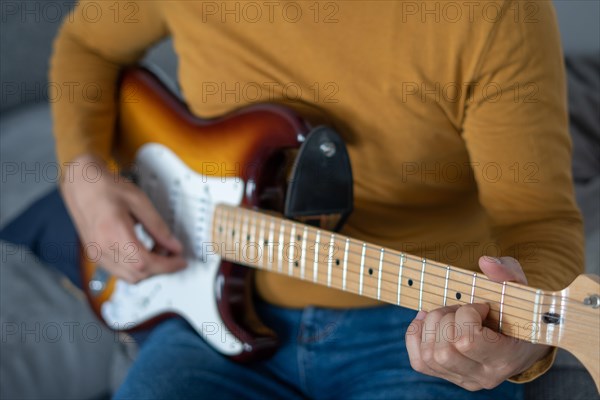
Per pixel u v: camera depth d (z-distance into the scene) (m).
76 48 1.18
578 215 0.84
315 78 0.90
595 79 1.69
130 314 1.13
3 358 1.35
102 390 1.48
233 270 0.98
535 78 0.79
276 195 0.94
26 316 1.41
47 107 1.93
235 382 0.97
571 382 0.99
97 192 1.05
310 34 0.87
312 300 0.97
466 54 0.80
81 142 1.13
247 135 0.94
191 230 1.02
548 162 0.81
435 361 0.70
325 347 0.97
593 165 1.59
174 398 0.93
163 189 1.06
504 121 0.81
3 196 1.59
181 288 1.04
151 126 1.10
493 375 0.71
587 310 0.61
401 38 0.82
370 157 0.91
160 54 1.90
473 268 0.94
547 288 0.74
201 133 1.01
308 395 1.00
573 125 1.63
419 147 0.88
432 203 0.94
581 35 1.79
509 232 0.85
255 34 0.92
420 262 0.71
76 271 1.37
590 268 1.32
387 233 0.96
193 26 0.99
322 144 0.86
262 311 1.02
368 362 0.94
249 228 0.91
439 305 0.71
